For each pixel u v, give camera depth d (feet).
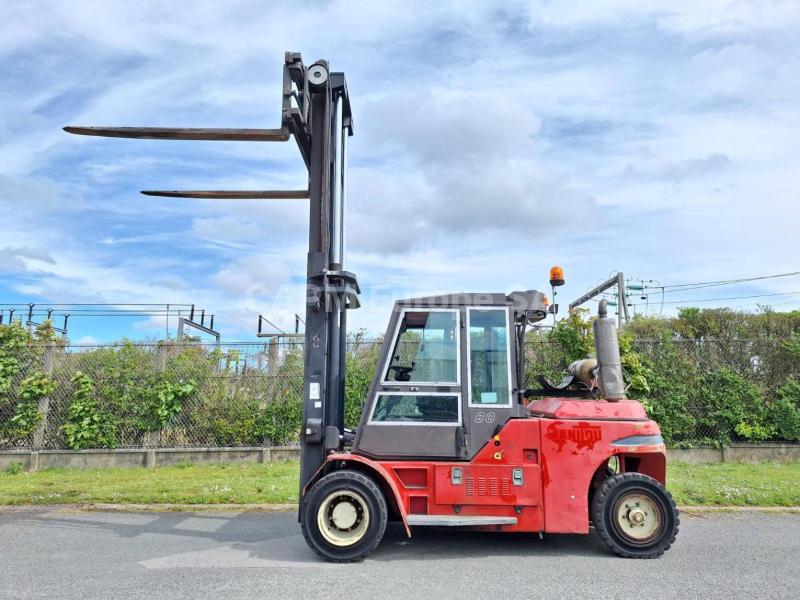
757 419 32.40
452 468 16.57
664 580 14.38
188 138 18.88
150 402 33.24
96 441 32.91
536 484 16.49
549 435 16.71
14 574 14.85
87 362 33.68
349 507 16.08
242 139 18.90
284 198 21.29
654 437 16.84
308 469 17.38
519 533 19.26
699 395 32.81
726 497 23.34
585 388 19.42
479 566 15.60
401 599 12.98
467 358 17.28
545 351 33.78
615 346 18.19
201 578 14.49
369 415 17.02
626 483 16.70
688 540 18.15
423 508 16.57
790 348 32.99
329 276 18.28
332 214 19.13
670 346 33.53
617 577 14.62
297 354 34.32
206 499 23.93
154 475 29.32
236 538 18.63
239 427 33.37
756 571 15.10
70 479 28.68
